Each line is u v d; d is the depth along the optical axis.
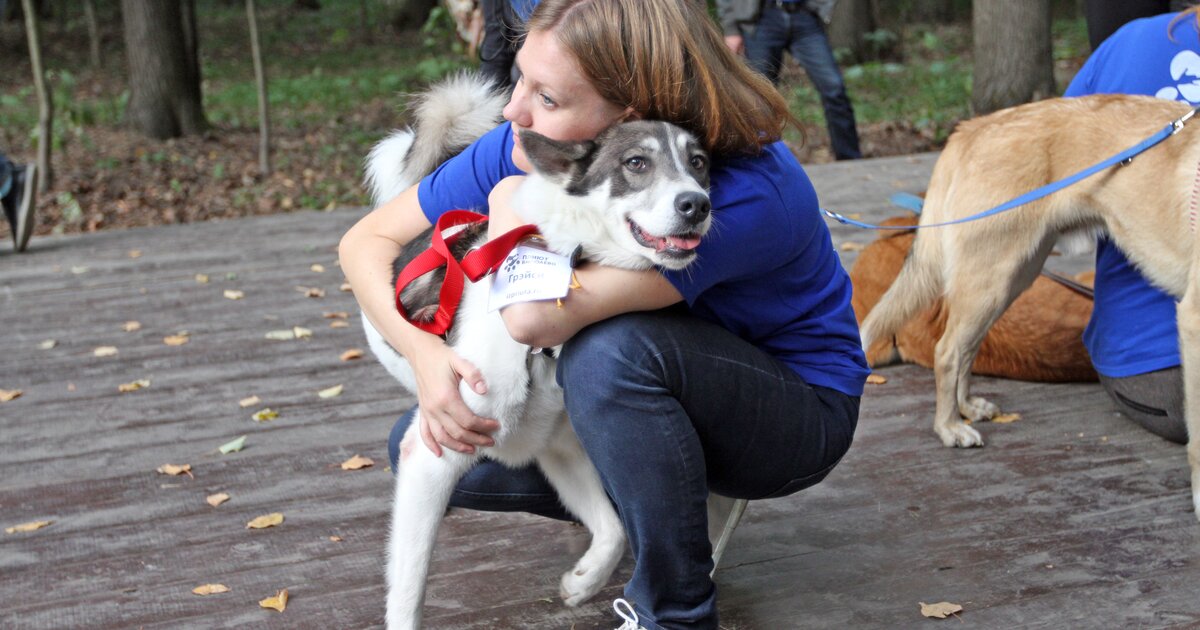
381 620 2.20
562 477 2.06
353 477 2.94
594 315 1.71
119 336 4.31
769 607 2.19
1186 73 3.01
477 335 1.82
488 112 2.26
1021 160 2.98
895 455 2.97
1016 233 3.00
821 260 1.92
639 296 1.71
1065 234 3.09
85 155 9.31
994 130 3.04
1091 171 2.83
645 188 1.66
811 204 1.83
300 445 3.19
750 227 1.71
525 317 1.69
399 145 2.34
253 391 3.67
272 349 4.11
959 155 3.10
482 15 4.80
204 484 2.93
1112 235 2.93
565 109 1.76
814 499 2.70
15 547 2.58
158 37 9.99
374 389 3.66
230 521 2.69
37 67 7.66
